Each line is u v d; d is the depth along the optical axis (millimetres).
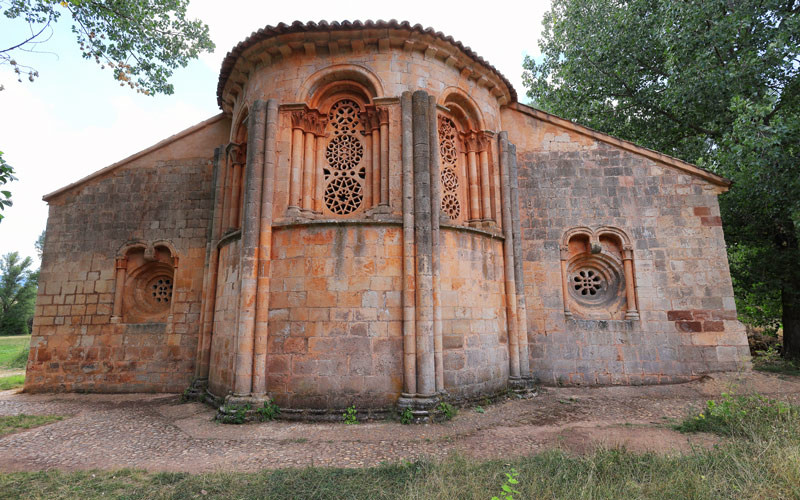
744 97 14453
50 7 9938
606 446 6762
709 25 15102
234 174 12625
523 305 12594
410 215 10172
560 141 14438
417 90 10945
